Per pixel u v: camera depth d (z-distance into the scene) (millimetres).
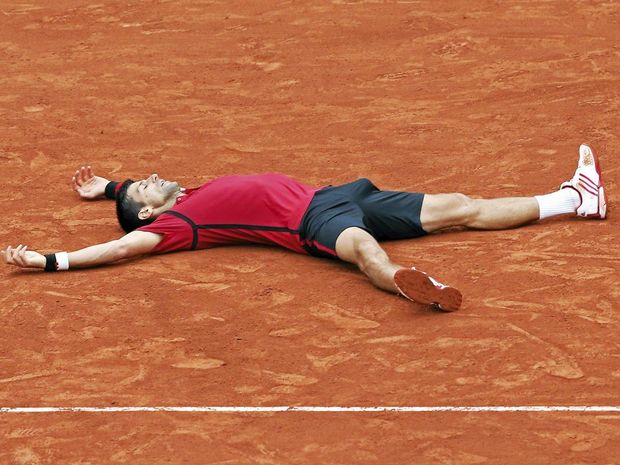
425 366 13250
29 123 23547
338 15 29734
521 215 16938
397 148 21031
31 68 27484
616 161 19578
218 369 13516
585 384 12641
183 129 22828
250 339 14172
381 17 29328
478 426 11969
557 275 15234
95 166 21031
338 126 22453
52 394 13164
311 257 16500
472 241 16641
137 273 16281
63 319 14977
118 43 29078
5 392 13258
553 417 12047
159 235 16781
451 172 19703
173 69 26781
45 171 20938
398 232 16859
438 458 11469
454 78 24875
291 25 29406
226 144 21828
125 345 14219
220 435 12125
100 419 12570
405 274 14016
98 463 11758
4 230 18188
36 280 16219
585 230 16672
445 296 14203
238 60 27156
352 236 15656
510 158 20125
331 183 19516
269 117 23281
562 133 21125
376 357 13523
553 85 23906
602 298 14539
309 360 13586
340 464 11477
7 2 32969
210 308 15047
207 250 16969
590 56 25484
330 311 14742
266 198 16719
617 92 23141
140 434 12234
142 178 20297
